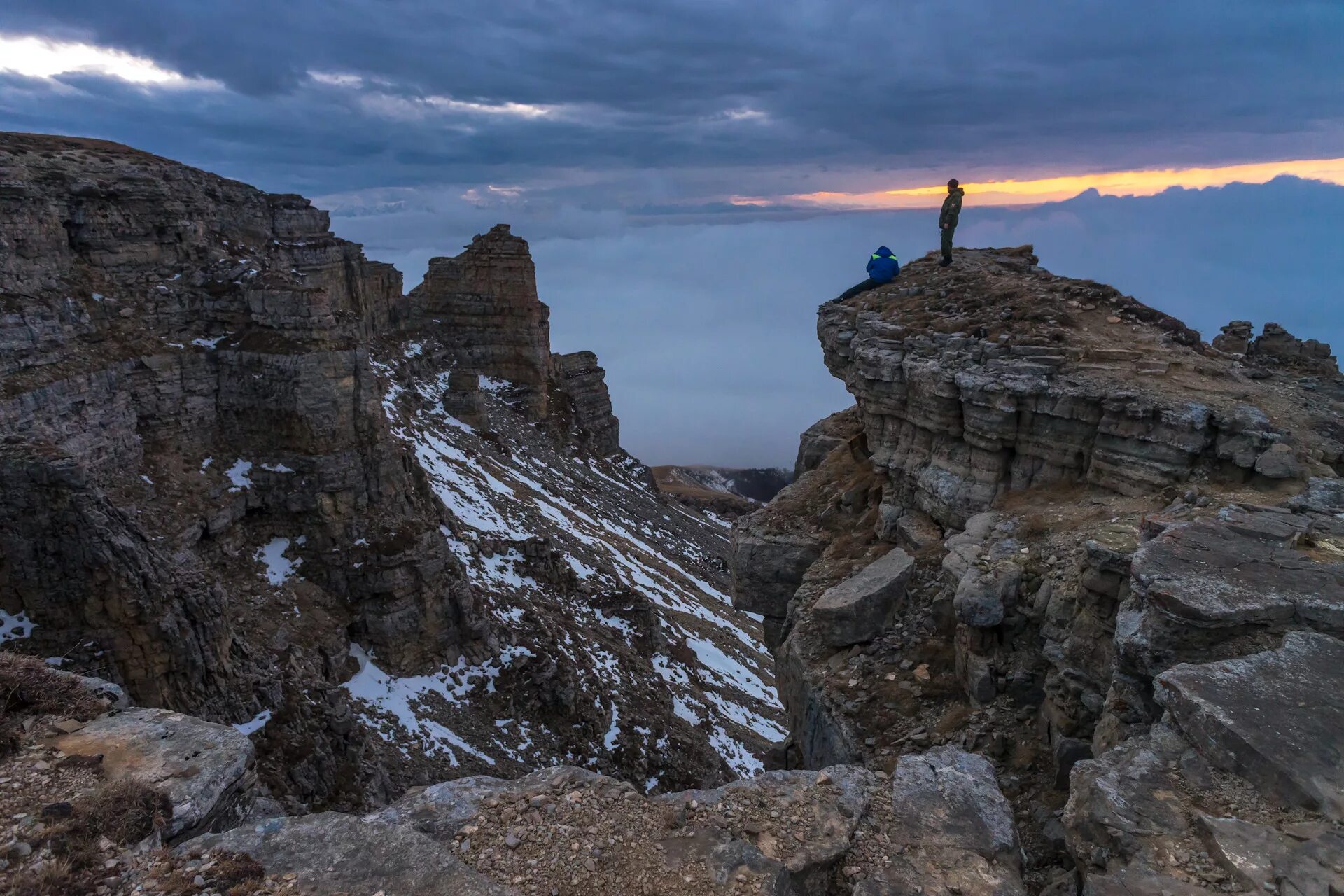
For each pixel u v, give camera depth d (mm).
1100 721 13109
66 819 9070
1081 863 9555
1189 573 12281
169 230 37625
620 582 62031
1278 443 17156
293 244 64750
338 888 8797
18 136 36531
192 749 10711
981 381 21781
